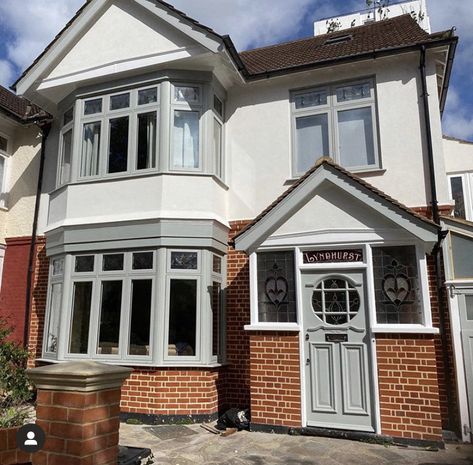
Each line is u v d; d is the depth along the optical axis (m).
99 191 9.33
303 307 7.43
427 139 8.50
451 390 7.45
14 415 5.50
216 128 9.75
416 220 6.84
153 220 8.70
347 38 11.79
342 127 9.34
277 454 6.07
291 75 9.64
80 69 9.85
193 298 8.62
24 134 11.91
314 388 7.11
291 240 7.59
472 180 12.06
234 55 9.03
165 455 6.06
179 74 9.34
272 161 9.64
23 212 11.41
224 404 8.74
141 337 8.51
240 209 9.66
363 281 7.19
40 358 9.64
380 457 5.94
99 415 3.36
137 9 9.66
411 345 6.66
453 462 5.76
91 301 8.98
